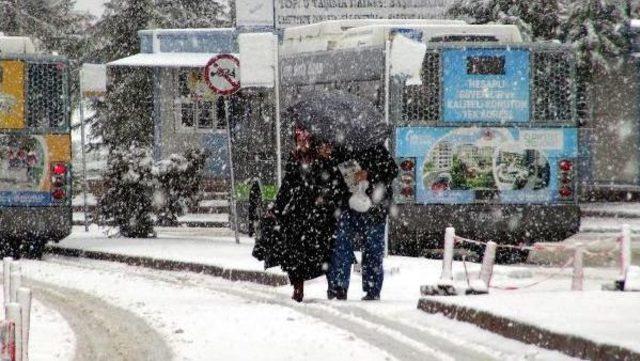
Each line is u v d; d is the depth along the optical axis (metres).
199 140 57.34
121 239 36.62
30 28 74.00
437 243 30.69
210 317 19.06
